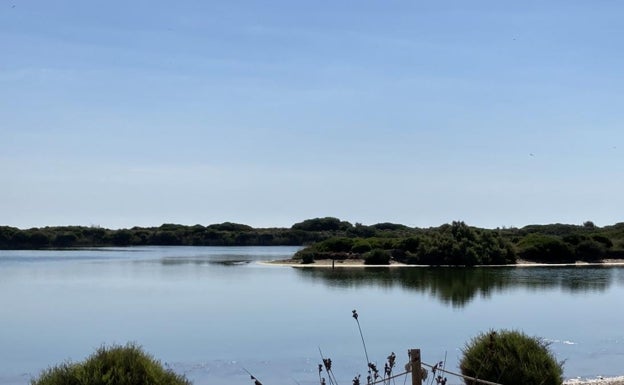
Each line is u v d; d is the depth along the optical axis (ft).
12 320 138.31
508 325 126.52
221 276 258.57
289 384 79.00
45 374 39.50
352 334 117.19
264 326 127.85
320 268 300.81
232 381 81.10
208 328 125.70
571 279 235.81
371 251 321.73
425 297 178.29
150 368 39.19
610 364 89.35
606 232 393.09
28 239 628.69
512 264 318.65
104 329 125.39
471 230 321.32
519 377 50.34
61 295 189.67
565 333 116.47
